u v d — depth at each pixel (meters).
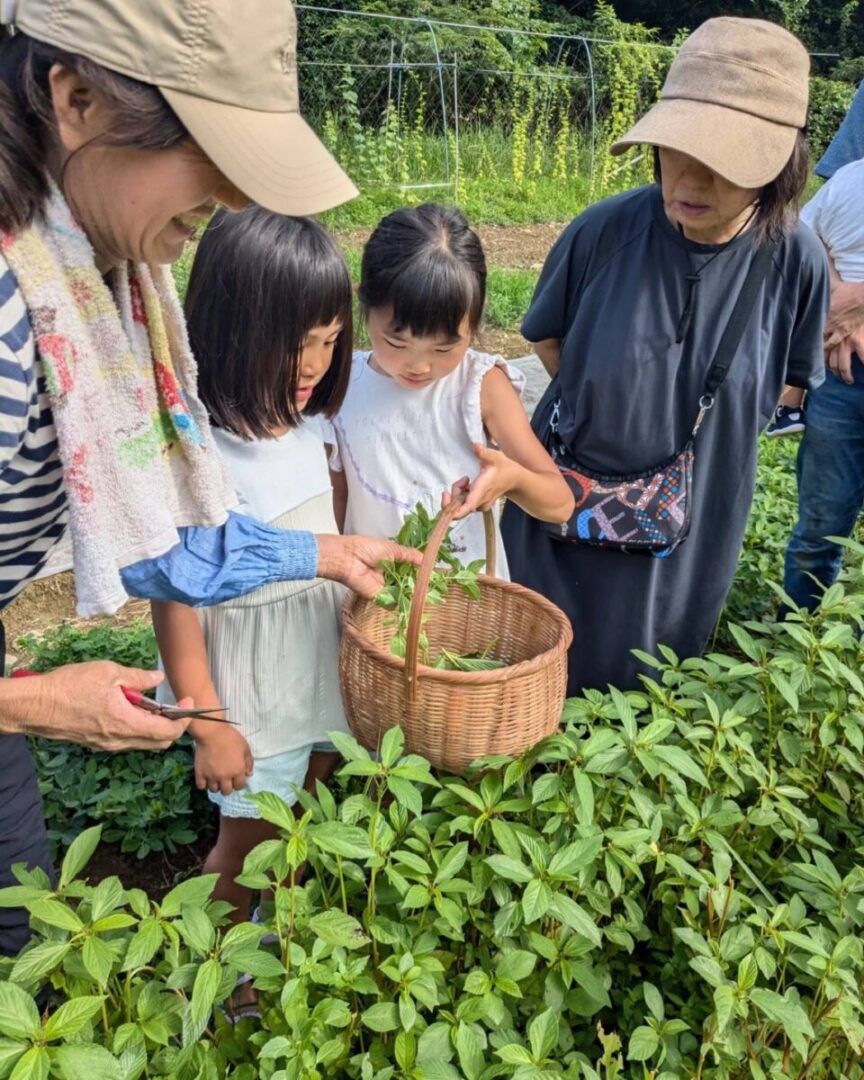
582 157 15.16
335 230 10.51
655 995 1.85
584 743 2.00
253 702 2.19
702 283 2.45
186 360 1.57
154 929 1.52
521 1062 1.61
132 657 3.24
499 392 2.40
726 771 2.18
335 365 2.09
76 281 1.27
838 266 3.13
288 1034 1.65
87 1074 1.35
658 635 2.87
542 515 2.41
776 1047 2.00
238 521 1.88
